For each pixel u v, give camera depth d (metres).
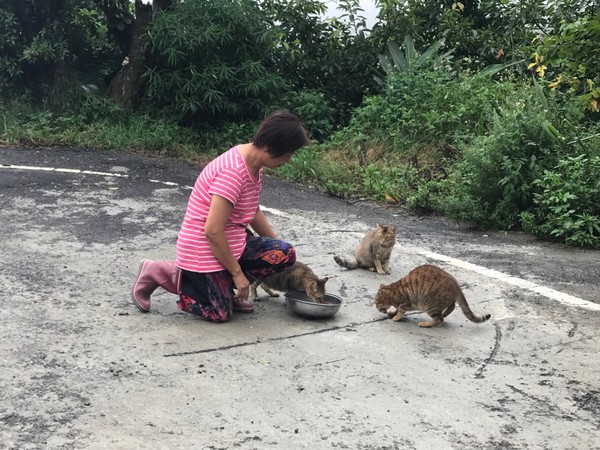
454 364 2.62
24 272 3.45
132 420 2.11
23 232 4.16
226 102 7.77
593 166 4.87
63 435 2.01
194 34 7.46
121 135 7.32
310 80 8.92
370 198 5.83
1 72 8.04
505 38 8.48
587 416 2.27
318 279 3.06
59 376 2.37
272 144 2.71
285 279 3.11
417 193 5.49
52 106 7.86
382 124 7.28
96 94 8.11
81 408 2.17
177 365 2.49
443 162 6.44
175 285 2.95
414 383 2.45
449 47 8.73
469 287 3.54
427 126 6.82
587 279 3.76
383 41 8.77
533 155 5.12
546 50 5.37
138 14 8.07
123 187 5.57
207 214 2.80
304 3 8.79
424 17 9.02
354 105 8.90
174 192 5.53
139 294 2.98
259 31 7.82
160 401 2.23
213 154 7.34
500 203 5.02
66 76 8.12
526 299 3.39
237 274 2.82
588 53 5.25
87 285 3.32
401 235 4.65
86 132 7.37
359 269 3.83
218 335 2.78
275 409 2.22
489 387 2.44
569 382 2.51
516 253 4.30
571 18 7.28
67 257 3.74
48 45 7.72
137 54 8.04
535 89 6.11
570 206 4.69
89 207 4.87
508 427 2.18
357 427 2.14
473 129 6.73
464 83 7.18
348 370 2.53
